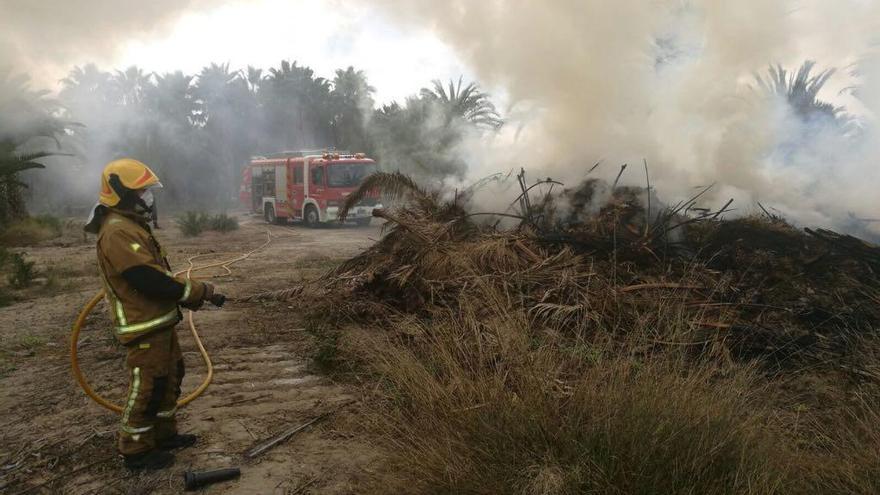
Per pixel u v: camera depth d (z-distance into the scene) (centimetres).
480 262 561
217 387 450
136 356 318
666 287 493
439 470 281
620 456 259
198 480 309
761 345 423
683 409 277
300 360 507
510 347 361
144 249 312
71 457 345
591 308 468
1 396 441
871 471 271
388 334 491
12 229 1731
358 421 377
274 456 341
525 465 268
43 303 792
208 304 716
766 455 271
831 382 380
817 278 526
